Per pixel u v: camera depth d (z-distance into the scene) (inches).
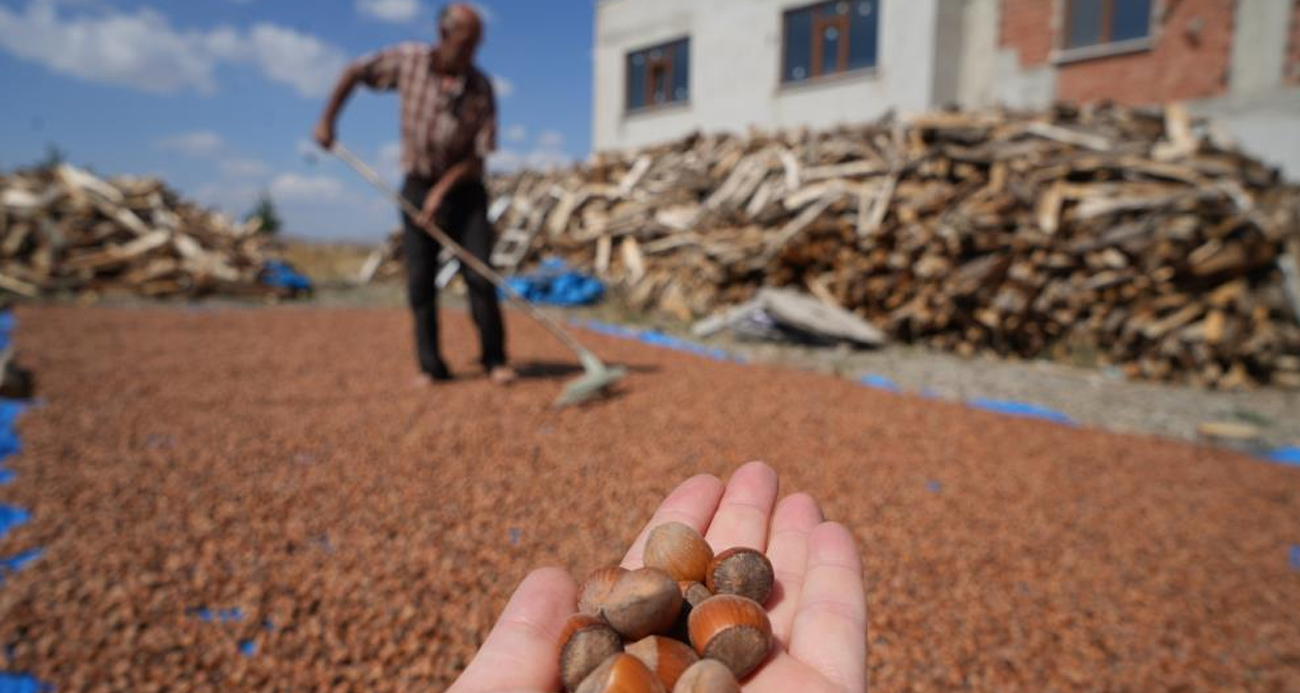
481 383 237.8
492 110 221.3
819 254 372.5
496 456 165.2
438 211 223.6
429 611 102.9
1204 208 286.2
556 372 262.2
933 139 357.1
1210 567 126.0
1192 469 179.2
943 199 334.6
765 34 691.4
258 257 536.4
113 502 133.7
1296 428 226.5
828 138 417.1
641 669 46.7
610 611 53.3
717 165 473.7
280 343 315.9
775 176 415.8
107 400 204.5
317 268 722.8
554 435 181.0
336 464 157.3
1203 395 270.8
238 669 89.8
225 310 438.6
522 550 120.7
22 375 207.6
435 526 128.3
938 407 227.9
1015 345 334.6
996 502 148.9
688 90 788.0
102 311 406.0
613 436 181.0
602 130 864.9
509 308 475.5
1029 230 313.1
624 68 836.6
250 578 108.9
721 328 373.7
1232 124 471.2
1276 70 451.5
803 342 348.5
